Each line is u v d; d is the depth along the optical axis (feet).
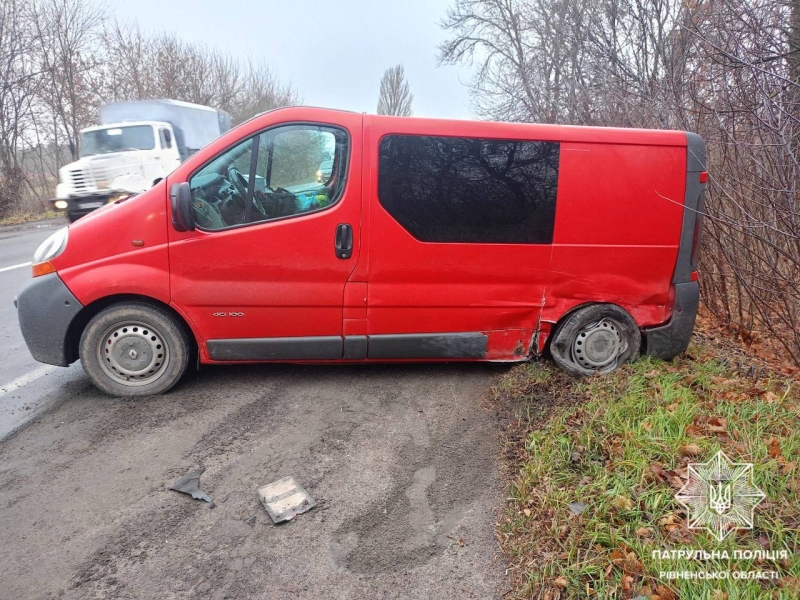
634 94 24.17
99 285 11.91
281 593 7.32
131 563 7.79
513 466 10.21
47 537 8.26
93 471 9.95
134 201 12.01
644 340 14.11
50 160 63.52
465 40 66.03
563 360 13.82
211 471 10.00
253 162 12.16
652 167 13.01
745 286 15.56
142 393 12.80
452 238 12.73
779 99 13.46
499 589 7.43
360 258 12.52
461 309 13.21
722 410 10.79
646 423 10.19
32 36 57.21
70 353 12.62
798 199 13.98
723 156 16.19
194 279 12.17
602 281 13.39
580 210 12.96
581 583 7.10
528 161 12.73
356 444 11.02
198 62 88.63
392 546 8.22
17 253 33.50
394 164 12.35
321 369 14.51
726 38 15.62
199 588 7.38
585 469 9.38
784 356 16.35
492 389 13.37
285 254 12.30
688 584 6.76
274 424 11.71
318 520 8.77
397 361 13.56
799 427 10.18
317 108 12.28
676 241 13.33
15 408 12.39
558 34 38.52
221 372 14.20
